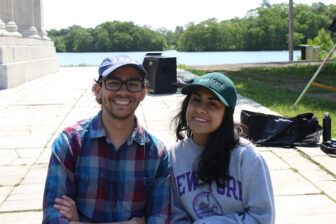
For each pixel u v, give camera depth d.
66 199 1.44
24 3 10.75
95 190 1.46
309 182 2.92
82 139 1.47
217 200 1.53
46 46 11.64
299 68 12.73
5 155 3.54
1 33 8.02
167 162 1.55
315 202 2.59
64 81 9.37
